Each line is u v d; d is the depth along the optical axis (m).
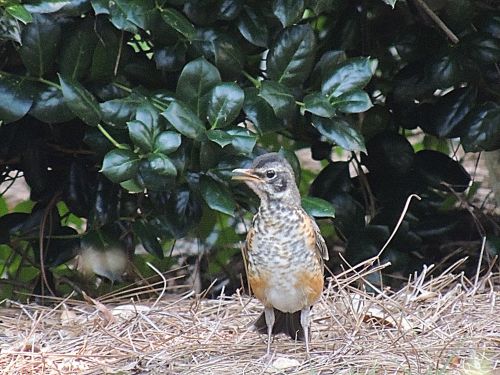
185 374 10.12
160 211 12.98
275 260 10.30
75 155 13.30
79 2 11.30
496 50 12.91
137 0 11.28
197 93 11.66
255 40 12.10
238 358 10.64
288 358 10.50
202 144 11.70
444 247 14.49
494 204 15.03
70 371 10.22
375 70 13.25
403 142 13.95
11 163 13.52
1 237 13.25
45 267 13.39
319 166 17.58
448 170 14.27
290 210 10.32
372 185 14.37
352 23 13.52
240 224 15.04
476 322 11.40
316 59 13.59
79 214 13.34
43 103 11.64
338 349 10.66
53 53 11.57
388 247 13.84
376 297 12.24
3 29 10.88
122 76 12.35
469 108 13.41
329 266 14.87
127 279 13.91
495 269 13.93
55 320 12.07
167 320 11.80
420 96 13.65
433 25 13.37
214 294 14.55
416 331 11.23
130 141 12.04
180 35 11.80
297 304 10.49
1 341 11.30
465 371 9.66
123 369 10.20
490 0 13.30
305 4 11.57
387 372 9.98
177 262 14.83
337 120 12.25
